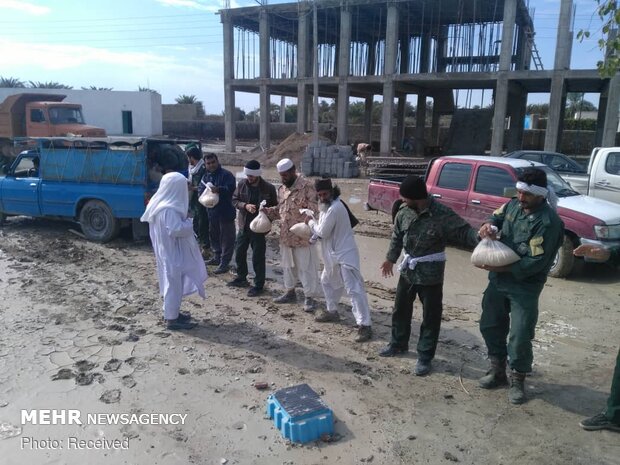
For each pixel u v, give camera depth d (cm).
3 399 414
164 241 547
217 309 631
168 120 5109
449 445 366
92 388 433
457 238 451
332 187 536
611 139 2162
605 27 535
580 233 761
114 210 931
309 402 392
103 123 3950
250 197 684
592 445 369
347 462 346
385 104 2748
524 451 361
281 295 684
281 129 4822
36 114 2050
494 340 441
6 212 1033
